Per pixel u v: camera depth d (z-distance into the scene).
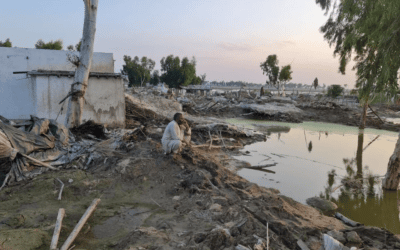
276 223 4.72
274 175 8.57
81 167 7.19
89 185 6.20
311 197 6.84
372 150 12.86
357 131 18.91
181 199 5.93
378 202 6.77
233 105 27.73
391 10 6.11
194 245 4.01
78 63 8.74
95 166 7.31
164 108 17.25
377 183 8.18
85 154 7.65
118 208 5.38
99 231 4.52
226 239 4.14
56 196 5.66
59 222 4.30
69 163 7.29
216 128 14.10
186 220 4.97
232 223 4.80
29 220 4.66
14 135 6.66
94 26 8.69
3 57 11.06
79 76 8.79
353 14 7.26
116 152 8.07
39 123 7.53
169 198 5.99
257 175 8.52
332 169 9.49
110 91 11.93
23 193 5.72
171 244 4.06
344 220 5.63
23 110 11.23
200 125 14.20
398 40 6.18
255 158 10.57
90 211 4.88
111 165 7.28
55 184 6.06
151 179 6.81
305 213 5.71
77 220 4.81
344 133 17.91
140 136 10.59
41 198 5.55
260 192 6.69
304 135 16.70
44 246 3.88
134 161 7.43
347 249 3.75
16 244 3.73
